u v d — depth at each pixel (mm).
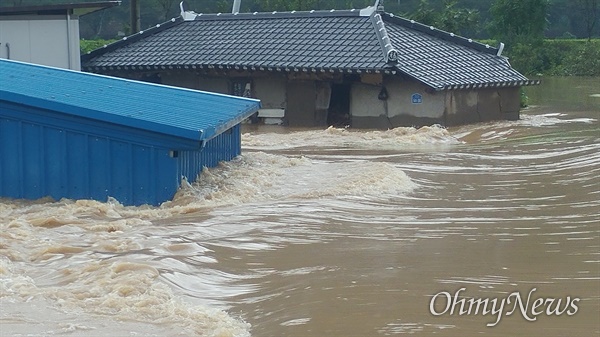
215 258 12438
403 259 12477
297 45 31734
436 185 18469
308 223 14656
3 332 9445
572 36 78750
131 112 16594
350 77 30188
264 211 15484
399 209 16000
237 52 32219
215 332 9555
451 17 50125
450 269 11984
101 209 15477
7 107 16375
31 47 28484
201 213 15266
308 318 10039
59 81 19109
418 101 29406
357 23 32344
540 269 12062
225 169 19047
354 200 16594
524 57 61500
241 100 20484
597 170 20172
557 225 14789
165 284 11023
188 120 16812
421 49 31641
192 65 31906
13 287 10828
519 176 19672
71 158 16328
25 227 13984
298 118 31172
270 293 10969
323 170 19828
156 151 16078
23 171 16469
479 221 15070
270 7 57531
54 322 9773
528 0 63562
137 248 12680
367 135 27438
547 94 44062
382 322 9891
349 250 12969
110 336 9414
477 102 30656
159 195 16156
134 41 35125
